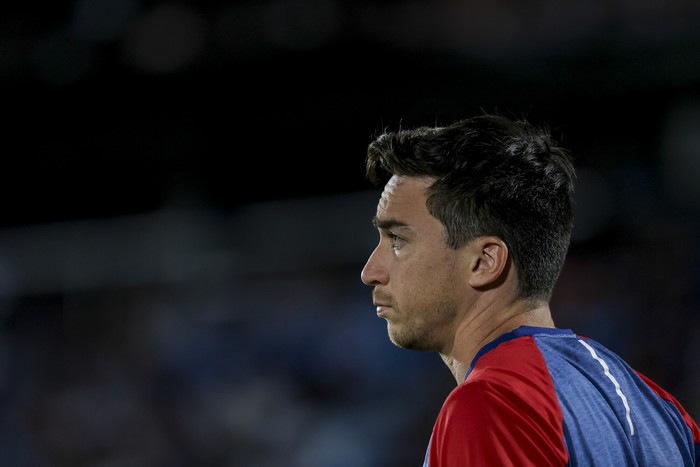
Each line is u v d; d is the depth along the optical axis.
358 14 28.03
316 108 29.94
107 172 33.75
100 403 28.41
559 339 6.06
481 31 27.77
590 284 27.39
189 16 29.44
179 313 28.64
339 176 32.56
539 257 6.10
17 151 32.78
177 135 31.77
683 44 26.31
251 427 27.22
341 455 26.25
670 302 26.39
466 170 6.02
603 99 28.88
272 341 28.20
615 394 5.85
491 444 5.19
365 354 27.88
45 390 28.69
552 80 27.73
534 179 6.13
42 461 28.02
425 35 27.98
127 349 28.67
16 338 28.98
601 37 26.92
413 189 6.14
